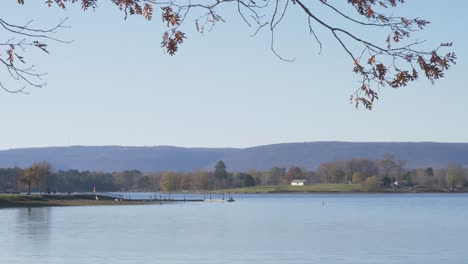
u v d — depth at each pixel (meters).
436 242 77.19
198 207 194.25
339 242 77.88
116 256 64.44
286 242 78.31
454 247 71.50
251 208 186.12
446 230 95.88
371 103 11.64
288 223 114.44
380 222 115.75
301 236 86.81
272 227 104.25
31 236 85.56
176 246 73.94
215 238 84.06
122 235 87.81
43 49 12.09
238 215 143.88
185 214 147.75
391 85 11.40
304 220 123.50
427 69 11.09
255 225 109.00
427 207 184.12
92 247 72.50
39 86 12.23
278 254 66.12
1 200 180.12
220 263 59.62
